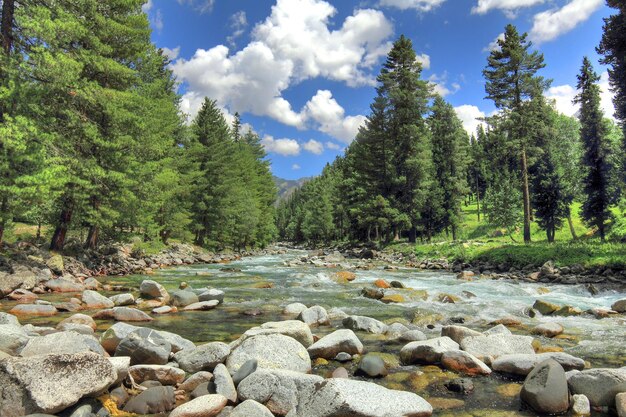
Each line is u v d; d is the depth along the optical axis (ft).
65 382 15.03
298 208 400.06
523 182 119.55
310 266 100.42
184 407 15.64
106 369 16.47
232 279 65.92
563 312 37.86
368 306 42.60
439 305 43.01
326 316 33.71
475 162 295.07
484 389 19.01
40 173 48.65
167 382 18.99
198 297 42.75
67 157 58.90
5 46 51.88
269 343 21.45
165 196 91.76
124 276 67.72
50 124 58.08
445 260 101.96
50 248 66.33
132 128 71.97
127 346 20.81
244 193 202.28
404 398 16.03
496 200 194.08
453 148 217.15
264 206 258.16
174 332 29.68
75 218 70.90
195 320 34.22
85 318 29.45
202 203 155.12
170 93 138.72
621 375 16.78
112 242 93.91
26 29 51.67
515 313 38.86
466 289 57.26
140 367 18.98
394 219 156.46
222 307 40.81
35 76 52.80
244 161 233.76
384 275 79.00
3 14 51.93
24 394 14.02
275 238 467.52
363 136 183.83
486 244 110.73
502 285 61.16
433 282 66.33
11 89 49.03
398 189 165.58
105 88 66.03
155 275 71.00
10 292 41.68
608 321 34.94
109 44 71.97
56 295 44.32
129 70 68.39
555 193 149.89
